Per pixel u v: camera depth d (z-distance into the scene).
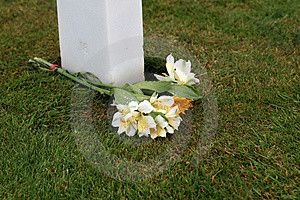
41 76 2.45
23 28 3.11
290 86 2.29
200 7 3.38
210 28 3.04
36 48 2.83
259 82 2.38
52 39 2.96
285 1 3.43
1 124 2.04
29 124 2.03
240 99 2.25
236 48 2.77
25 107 2.17
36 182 1.71
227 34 2.97
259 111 2.12
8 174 1.74
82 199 1.63
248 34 2.96
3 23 3.20
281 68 2.51
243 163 1.81
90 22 2.04
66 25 2.24
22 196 1.65
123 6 1.98
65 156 1.85
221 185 1.68
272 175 1.71
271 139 1.91
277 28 2.99
